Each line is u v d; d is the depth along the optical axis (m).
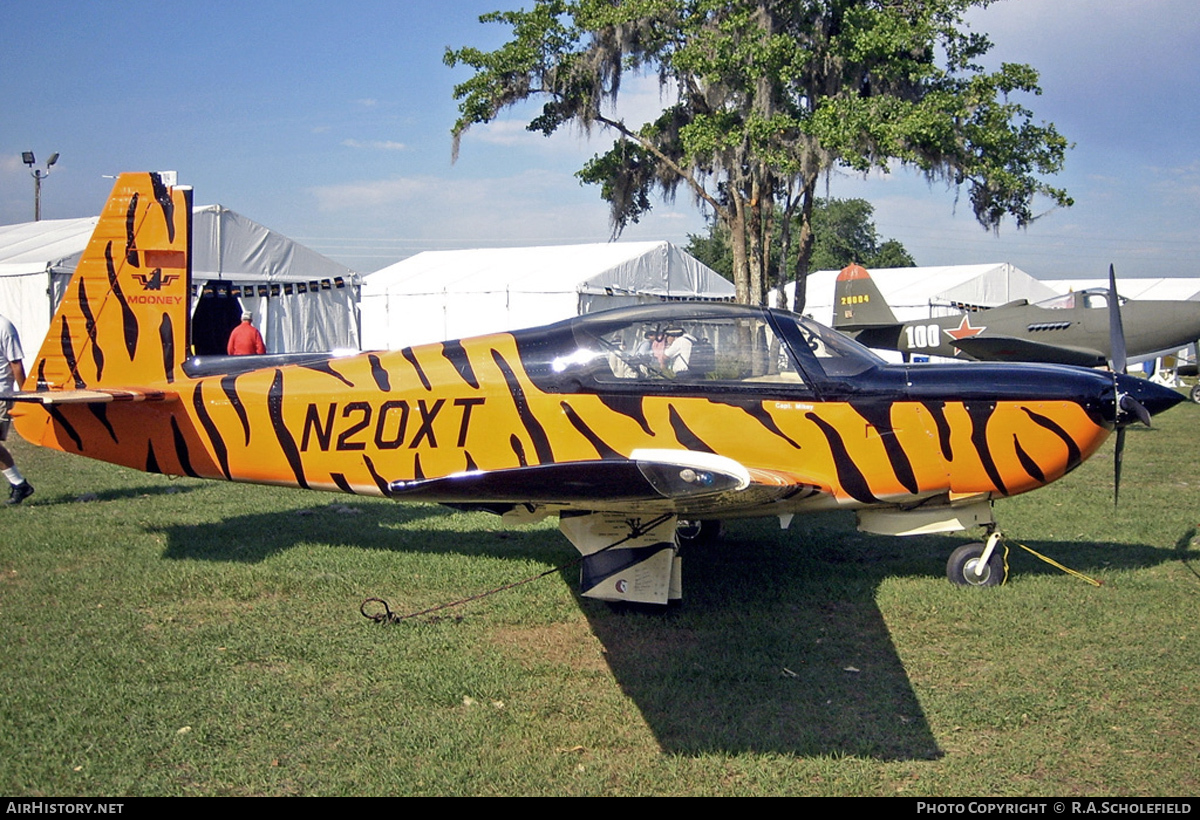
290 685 3.81
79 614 4.57
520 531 6.48
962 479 5.07
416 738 3.36
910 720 3.58
